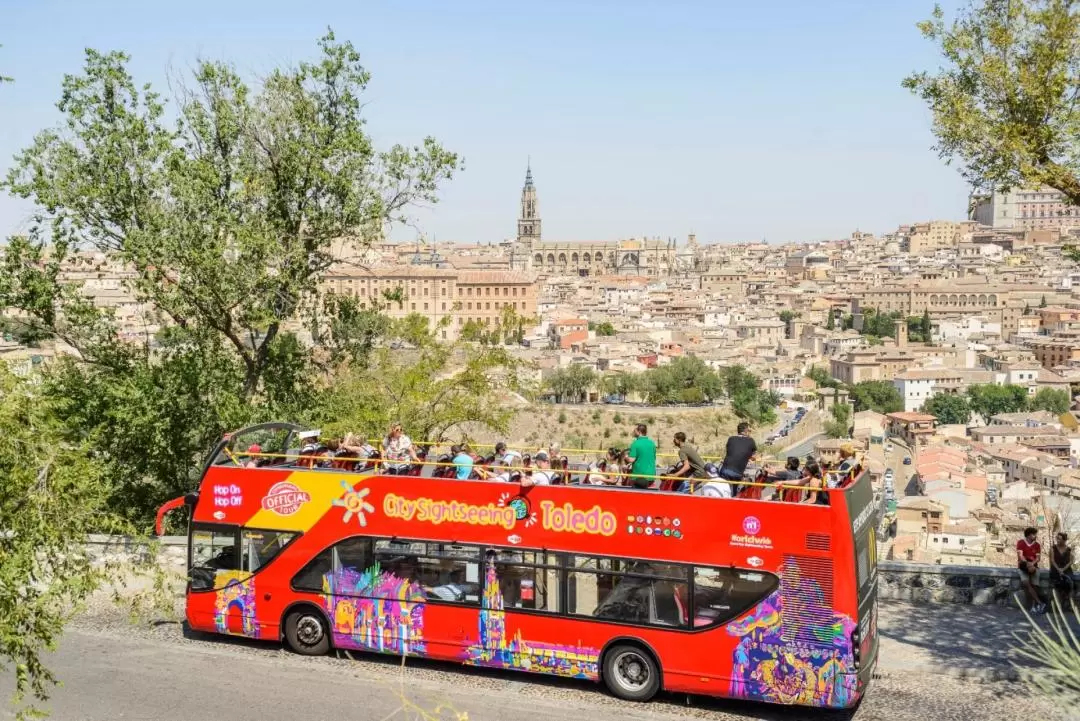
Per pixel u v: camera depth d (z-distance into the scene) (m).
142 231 33.41
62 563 16.98
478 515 20.70
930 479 119.00
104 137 34.16
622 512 19.72
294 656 22.08
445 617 20.92
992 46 24.00
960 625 23.11
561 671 20.14
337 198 36.94
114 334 37.91
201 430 34.91
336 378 39.62
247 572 22.48
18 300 35.34
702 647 19.14
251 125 35.88
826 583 18.33
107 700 19.45
